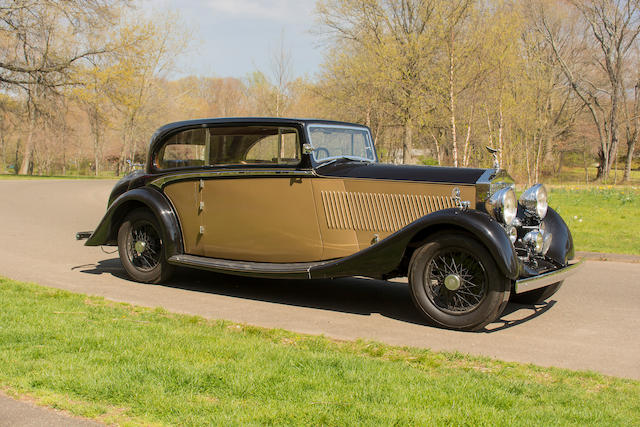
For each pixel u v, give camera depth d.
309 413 3.06
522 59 24.42
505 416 3.07
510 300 6.48
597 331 5.24
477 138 25.42
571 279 7.61
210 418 3.01
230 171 6.29
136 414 3.09
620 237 10.95
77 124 62.91
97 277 7.21
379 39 26.83
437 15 20.02
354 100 28.50
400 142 34.31
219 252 6.48
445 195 5.53
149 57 43.19
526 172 28.16
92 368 3.66
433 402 3.26
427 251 5.24
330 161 6.18
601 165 49.16
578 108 48.44
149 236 6.98
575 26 44.44
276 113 33.81
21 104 38.44
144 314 5.27
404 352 4.43
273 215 6.13
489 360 4.26
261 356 4.00
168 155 6.81
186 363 3.79
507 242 4.92
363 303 6.20
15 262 8.01
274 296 6.45
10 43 33.25
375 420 2.99
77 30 32.25
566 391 3.57
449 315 5.17
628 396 3.53
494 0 20.09
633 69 44.59
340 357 4.05
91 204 18.11
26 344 4.11
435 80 21.00
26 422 2.99
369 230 5.81
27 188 25.66
